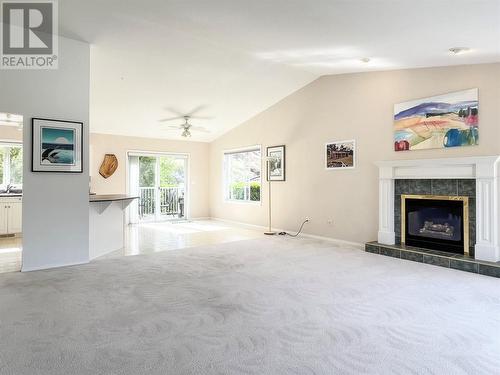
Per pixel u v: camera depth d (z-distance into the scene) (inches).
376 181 218.7
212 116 313.0
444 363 82.3
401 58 178.7
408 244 201.9
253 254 203.6
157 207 376.5
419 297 128.0
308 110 264.4
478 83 173.9
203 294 132.0
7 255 203.9
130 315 111.7
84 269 169.6
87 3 138.5
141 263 182.4
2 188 290.0
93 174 333.1
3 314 112.3
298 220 274.8
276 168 294.8
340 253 204.8
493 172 163.8
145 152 362.6
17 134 287.9
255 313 113.3
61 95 174.9
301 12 130.8
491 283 144.9
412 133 199.5
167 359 84.3
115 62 203.3
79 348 89.7
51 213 173.0
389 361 83.3
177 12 143.0
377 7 116.1
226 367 80.6
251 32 160.2
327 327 102.5
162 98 261.9
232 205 359.3
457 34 134.2
